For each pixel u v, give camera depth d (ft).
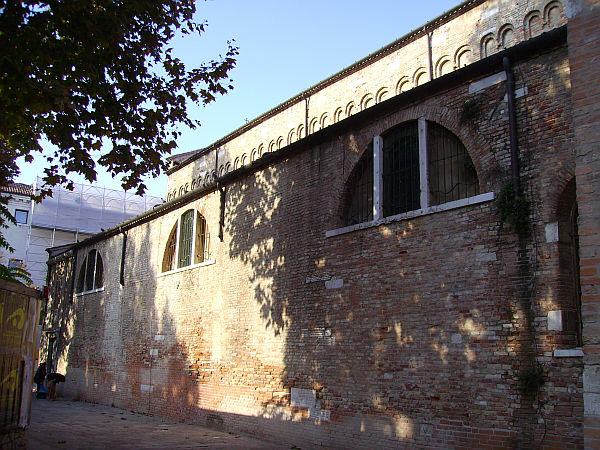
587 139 18.29
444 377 33.24
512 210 31.12
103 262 83.20
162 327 64.49
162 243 68.18
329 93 79.41
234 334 52.34
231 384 51.44
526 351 29.60
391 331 37.01
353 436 38.17
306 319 44.19
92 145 36.94
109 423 56.90
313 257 44.73
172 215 67.46
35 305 34.24
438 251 35.12
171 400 60.18
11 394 30.99
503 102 33.12
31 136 35.60
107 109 36.14
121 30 33.58
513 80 32.78
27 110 32.96
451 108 36.06
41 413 65.77
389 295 37.70
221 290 55.47
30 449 39.78
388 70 71.82
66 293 95.71
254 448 42.06
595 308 17.28
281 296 47.29
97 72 34.37
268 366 47.21
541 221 30.17
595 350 17.08
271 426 45.55
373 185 40.98
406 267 36.88
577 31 19.11
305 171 47.34
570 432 27.17
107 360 76.13
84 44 32.78
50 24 31.99
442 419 32.83
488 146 33.37
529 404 28.94
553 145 30.35
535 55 32.01
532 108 31.63
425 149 37.24
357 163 42.60
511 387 29.86
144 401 65.26
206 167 101.81
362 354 38.75
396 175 39.60
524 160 31.48
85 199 177.68
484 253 32.53
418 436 33.96
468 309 32.76
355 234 41.24
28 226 167.22
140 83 36.60
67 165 37.14
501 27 61.05
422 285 35.65
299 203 47.34
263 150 89.10
